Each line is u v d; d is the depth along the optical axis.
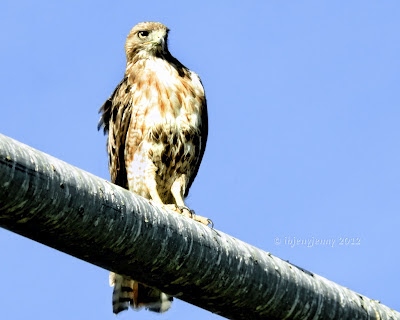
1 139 6.92
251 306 8.98
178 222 8.36
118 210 7.75
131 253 7.98
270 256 9.17
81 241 7.62
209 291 8.70
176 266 8.33
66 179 7.29
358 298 9.85
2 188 6.84
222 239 8.73
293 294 9.15
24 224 7.21
